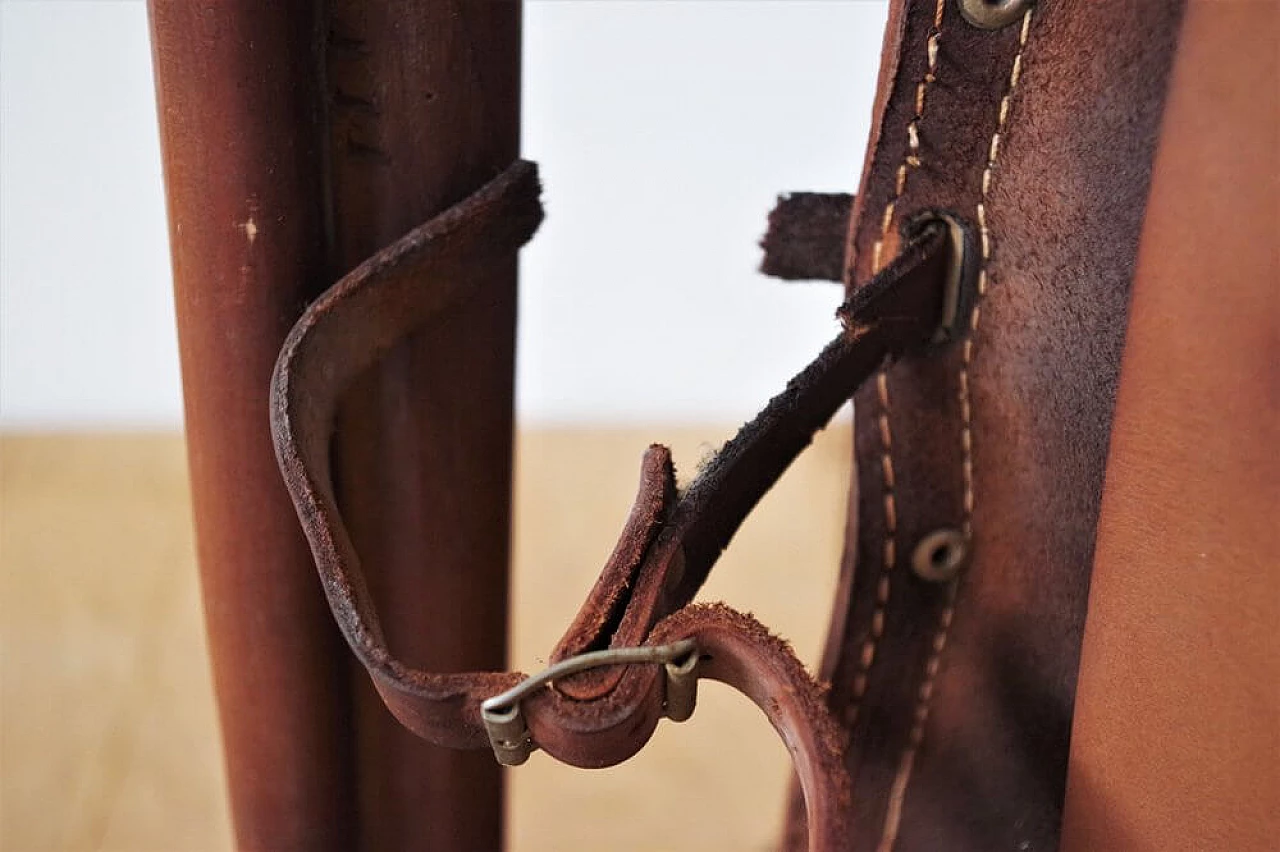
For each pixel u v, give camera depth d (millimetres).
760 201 438
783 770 468
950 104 298
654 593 276
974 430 320
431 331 327
